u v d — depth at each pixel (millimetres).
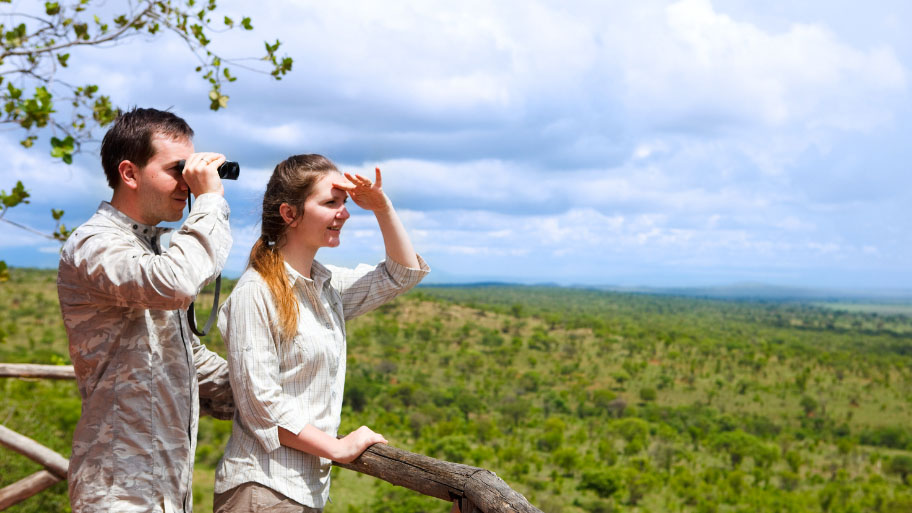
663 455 97438
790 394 155250
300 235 1784
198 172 1549
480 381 146250
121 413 1533
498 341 189875
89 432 1545
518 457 90562
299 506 1726
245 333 1665
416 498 56156
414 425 102062
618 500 77375
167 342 1610
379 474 1804
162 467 1571
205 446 56406
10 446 3057
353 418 102062
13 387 10789
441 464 1710
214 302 1604
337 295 1960
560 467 88875
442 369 151250
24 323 117688
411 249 2049
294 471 1731
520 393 137250
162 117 1608
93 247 1479
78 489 1540
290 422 1662
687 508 78312
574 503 75062
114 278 1439
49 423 13586
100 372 1550
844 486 88938
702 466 96438
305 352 1724
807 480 95875
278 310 1674
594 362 177500
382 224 2008
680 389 153375
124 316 1551
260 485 1708
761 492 84750
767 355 193625
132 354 1549
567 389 145000
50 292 147500
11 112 3037
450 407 117250
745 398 148625
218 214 1534
